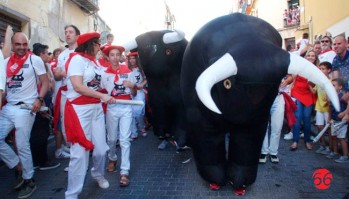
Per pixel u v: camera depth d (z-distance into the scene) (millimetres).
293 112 4941
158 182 4215
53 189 4125
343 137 4625
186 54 3699
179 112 5191
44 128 4910
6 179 4547
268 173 4379
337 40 4797
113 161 4656
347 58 4789
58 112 4688
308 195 3660
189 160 5086
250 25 3258
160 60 5062
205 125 3512
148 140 6551
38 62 4035
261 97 2879
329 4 13000
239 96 2906
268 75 2771
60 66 4629
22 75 3904
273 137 4688
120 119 4289
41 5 9453
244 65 2771
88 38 3469
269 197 3643
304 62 2840
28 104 3961
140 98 6332
